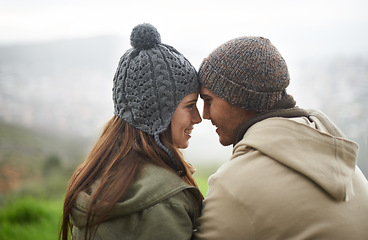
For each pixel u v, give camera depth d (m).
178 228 1.38
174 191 1.42
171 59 1.58
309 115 1.68
